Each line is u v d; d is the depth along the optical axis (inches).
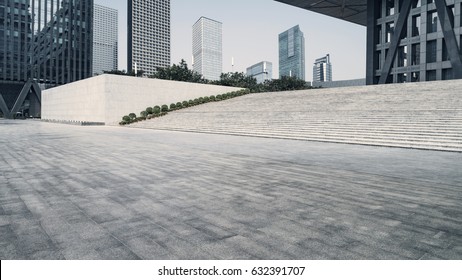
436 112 642.8
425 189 230.4
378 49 1985.7
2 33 2842.0
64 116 1894.7
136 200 202.1
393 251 126.6
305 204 193.3
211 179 265.9
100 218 167.3
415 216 169.9
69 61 3171.8
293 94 1359.5
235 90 1920.5
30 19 2965.1
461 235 143.3
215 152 447.2
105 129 1083.9
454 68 1530.5
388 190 227.6
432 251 126.6
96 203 195.3
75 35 3211.1
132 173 292.5
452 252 125.7
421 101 771.4
